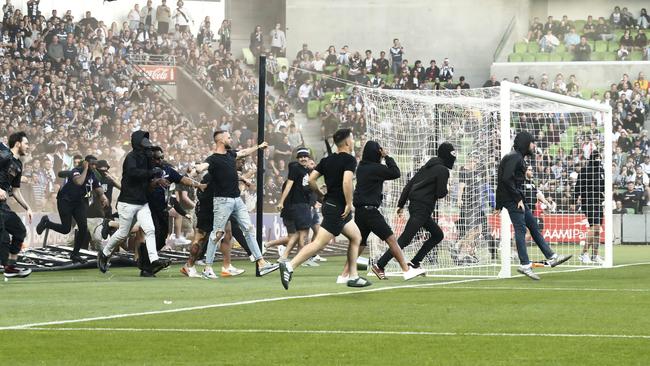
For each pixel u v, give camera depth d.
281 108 45.41
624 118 52.94
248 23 59.25
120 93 43.81
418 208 19.52
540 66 56.91
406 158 24.16
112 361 9.09
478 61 59.53
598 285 18.19
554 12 60.16
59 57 43.97
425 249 20.22
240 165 21.75
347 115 42.47
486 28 59.44
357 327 11.53
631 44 57.38
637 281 19.34
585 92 55.84
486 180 25.95
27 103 39.97
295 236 24.03
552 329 11.34
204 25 52.53
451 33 59.72
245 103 46.97
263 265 21.11
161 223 21.25
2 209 19.64
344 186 15.45
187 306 14.01
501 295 15.84
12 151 19.88
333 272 22.75
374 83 54.81
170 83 49.19
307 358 9.24
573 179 38.16
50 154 35.84
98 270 23.55
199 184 20.83
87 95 41.84
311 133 47.34
